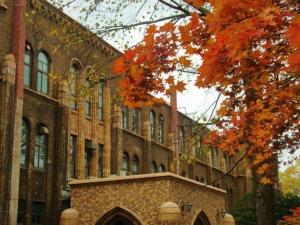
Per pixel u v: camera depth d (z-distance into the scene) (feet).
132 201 74.64
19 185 73.05
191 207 78.69
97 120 96.48
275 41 19.70
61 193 80.53
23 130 75.92
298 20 16.55
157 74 22.03
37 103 79.10
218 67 19.19
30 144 76.23
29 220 73.67
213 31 18.70
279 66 20.86
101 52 95.61
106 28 29.27
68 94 85.05
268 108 26.73
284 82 25.14
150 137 118.42
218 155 163.63
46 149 80.59
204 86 20.86
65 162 82.69
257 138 29.27
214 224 89.35
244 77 21.30
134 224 73.87
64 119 83.51
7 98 70.49
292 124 28.27
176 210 69.62
